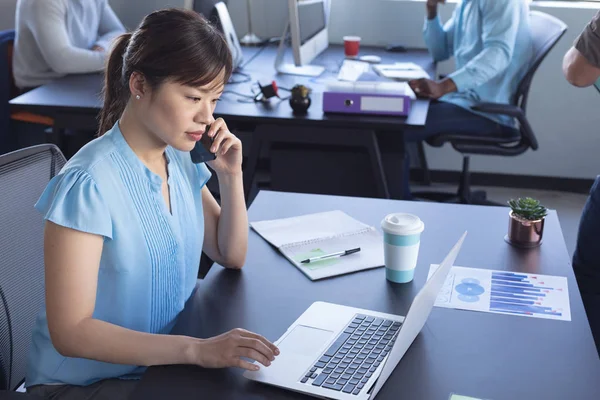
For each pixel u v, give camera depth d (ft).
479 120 11.14
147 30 4.23
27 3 11.28
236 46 11.60
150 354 4.17
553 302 4.89
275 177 10.17
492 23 10.84
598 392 3.99
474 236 5.84
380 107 9.33
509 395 3.93
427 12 12.07
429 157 13.70
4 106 11.73
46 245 4.28
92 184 4.33
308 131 9.46
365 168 9.91
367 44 13.62
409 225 4.99
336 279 5.20
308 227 5.98
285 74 11.34
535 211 5.56
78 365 4.60
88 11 12.04
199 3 10.33
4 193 4.88
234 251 5.30
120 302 4.57
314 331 4.49
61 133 9.89
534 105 13.08
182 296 4.94
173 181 4.87
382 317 4.65
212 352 4.13
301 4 10.85
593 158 13.20
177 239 4.78
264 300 4.92
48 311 4.26
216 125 4.92
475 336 4.49
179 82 4.20
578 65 7.93
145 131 4.55
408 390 3.96
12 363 4.82
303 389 3.91
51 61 11.19
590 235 6.97
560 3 12.94
